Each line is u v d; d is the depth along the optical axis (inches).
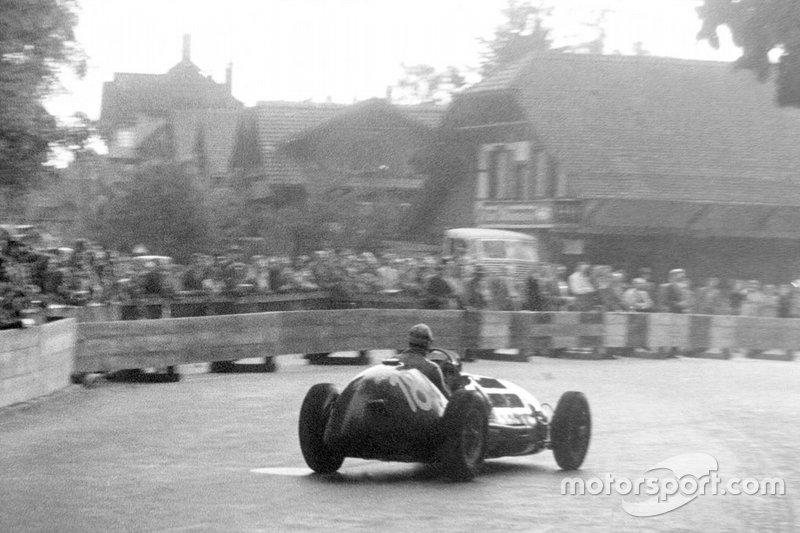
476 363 1234.6
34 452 577.0
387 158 2529.5
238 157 2709.2
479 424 505.0
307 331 1105.4
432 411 493.4
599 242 2014.0
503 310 1421.0
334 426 498.0
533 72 2196.1
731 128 2196.1
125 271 1157.1
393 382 492.7
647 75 2267.5
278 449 597.6
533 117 2100.1
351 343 1147.3
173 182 2084.2
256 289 1257.4
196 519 410.9
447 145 2295.8
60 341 831.1
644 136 2119.8
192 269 1213.1
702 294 1643.7
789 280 2095.2
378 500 454.9
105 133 840.9
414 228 2337.6
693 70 2311.8
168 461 553.6
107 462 548.1
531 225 2091.5
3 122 781.9
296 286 1326.3
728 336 1480.1
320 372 1058.1
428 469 544.7
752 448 647.8
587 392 942.4
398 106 2652.6
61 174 854.5
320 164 2324.1
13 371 749.9
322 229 2144.4
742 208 2038.6
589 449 631.8
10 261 784.3
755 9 693.9
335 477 512.7
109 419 705.6
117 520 408.2
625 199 1983.3
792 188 2095.2
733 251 2070.6
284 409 767.1
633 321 1393.9
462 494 474.9
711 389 1011.3
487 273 1470.2
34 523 402.3
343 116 2518.5
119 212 2042.3
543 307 1435.8
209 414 738.2
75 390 846.5
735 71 723.4
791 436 705.0
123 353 904.9
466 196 2290.8
